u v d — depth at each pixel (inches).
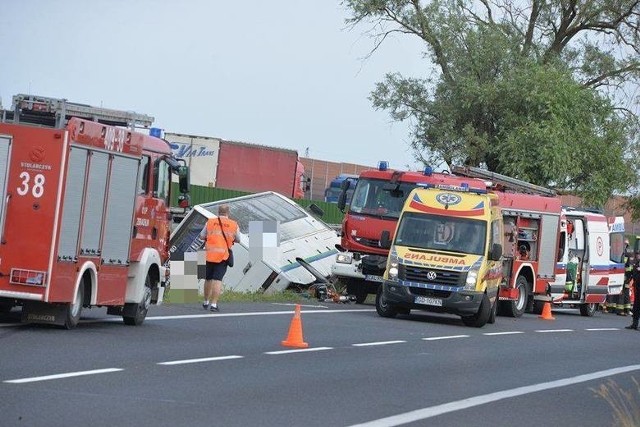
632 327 1330.0
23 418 428.8
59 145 723.4
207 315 987.9
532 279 1461.6
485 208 1198.9
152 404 484.1
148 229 864.3
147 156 860.6
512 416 530.9
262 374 615.8
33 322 759.7
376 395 566.3
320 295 1396.4
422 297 1142.3
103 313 948.6
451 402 561.6
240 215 1533.0
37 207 720.3
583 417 548.1
